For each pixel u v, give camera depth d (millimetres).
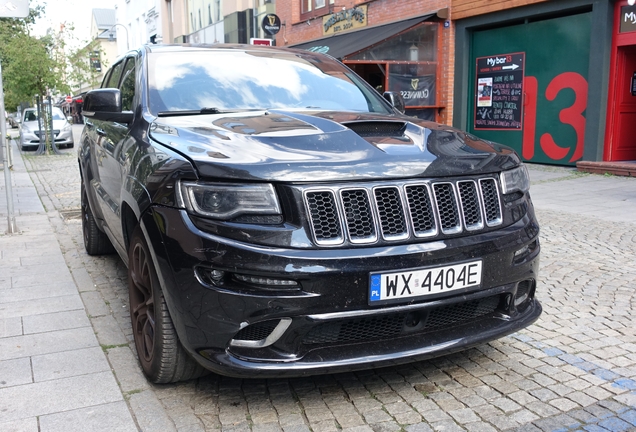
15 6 6543
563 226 7086
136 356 3434
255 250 2492
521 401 2896
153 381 3049
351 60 13914
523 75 13164
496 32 13695
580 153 12109
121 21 42656
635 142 11984
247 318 2520
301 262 2488
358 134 3014
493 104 13984
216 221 2559
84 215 5691
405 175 2695
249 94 3881
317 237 2551
